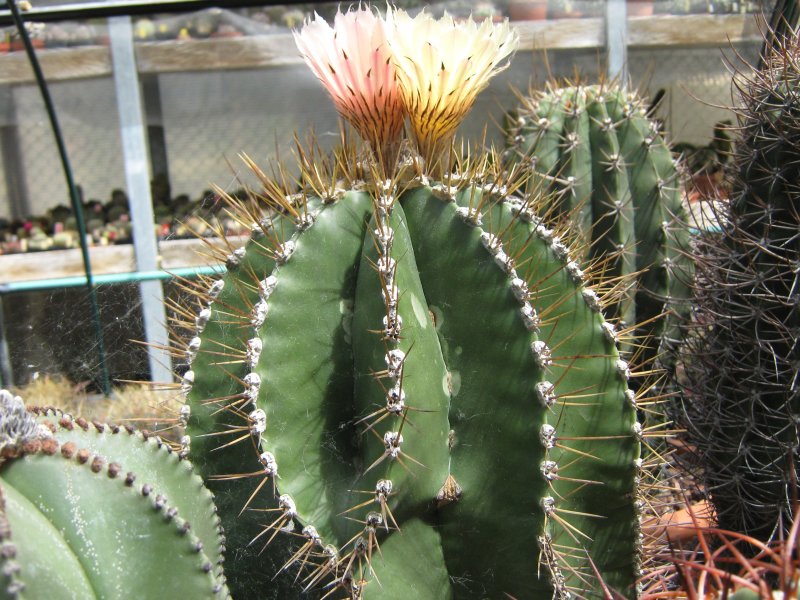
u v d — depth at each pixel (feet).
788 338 1.32
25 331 2.39
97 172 4.56
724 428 1.43
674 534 1.47
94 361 2.26
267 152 4.20
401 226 1.07
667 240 1.84
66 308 2.40
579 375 1.13
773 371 1.33
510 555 1.07
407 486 1.01
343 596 1.06
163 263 3.42
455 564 1.10
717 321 1.42
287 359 1.06
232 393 1.16
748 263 1.38
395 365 0.97
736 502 1.40
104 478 0.90
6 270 3.75
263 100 4.12
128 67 3.84
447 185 1.09
